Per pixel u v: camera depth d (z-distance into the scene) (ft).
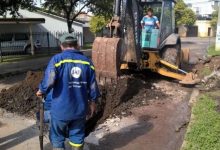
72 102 10.91
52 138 11.50
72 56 10.97
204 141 13.38
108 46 19.25
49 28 72.38
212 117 16.25
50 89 10.89
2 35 59.93
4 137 15.29
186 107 20.29
